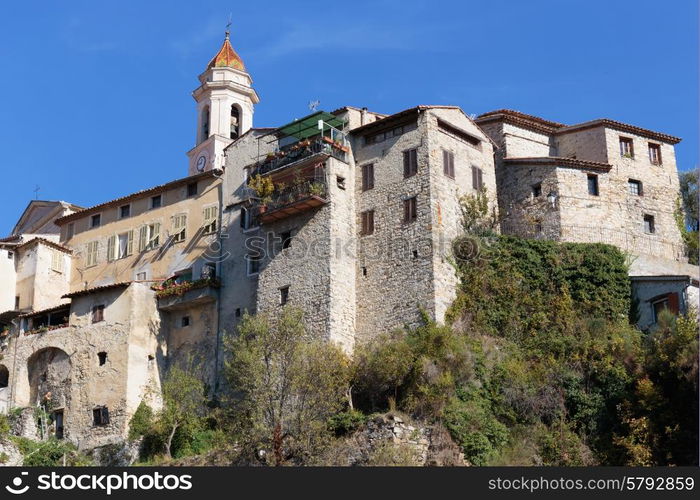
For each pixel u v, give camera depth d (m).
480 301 51.69
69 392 56.97
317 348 47.53
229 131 74.25
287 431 44.25
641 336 49.41
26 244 66.31
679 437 43.12
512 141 60.03
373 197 54.84
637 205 58.28
